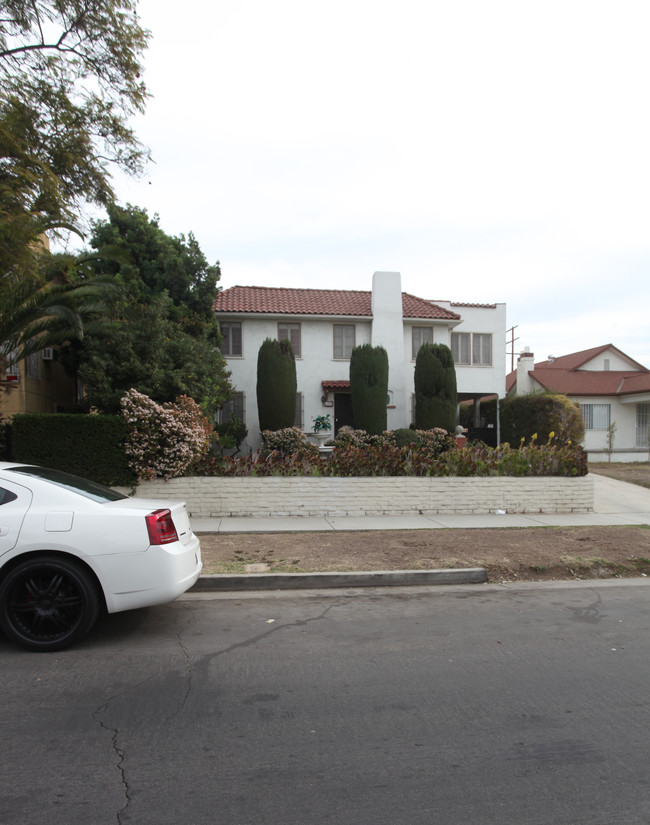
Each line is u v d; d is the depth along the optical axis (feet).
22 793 9.81
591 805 9.67
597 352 98.99
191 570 18.11
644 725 12.44
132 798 9.71
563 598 22.47
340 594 22.80
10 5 30.53
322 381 73.00
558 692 14.02
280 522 36.09
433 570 24.71
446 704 13.32
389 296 73.46
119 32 32.50
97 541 16.26
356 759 10.98
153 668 15.21
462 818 9.30
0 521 16.16
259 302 74.28
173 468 37.14
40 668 15.15
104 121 34.14
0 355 37.09
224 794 9.86
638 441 89.15
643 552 28.81
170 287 58.13
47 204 30.94
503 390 78.59
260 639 17.51
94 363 48.34
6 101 29.78
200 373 52.37
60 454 36.17
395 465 40.96
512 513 40.75
